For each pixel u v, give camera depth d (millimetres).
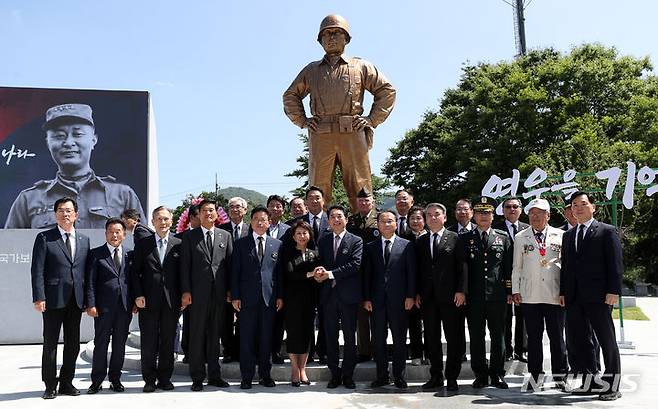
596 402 5293
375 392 5754
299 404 5227
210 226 6242
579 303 5652
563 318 6270
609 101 22188
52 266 5738
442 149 24875
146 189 16078
